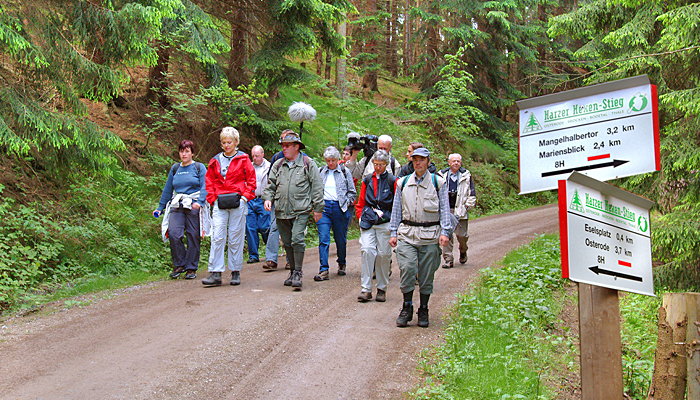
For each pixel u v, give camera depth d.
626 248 2.82
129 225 8.50
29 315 5.25
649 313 6.87
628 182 8.33
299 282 6.49
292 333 4.87
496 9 23.36
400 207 5.43
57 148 7.46
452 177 8.41
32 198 7.56
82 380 3.65
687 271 6.94
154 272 7.84
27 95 6.99
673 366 3.04
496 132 25.98
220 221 6.73
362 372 4.04
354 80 27.97
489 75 25.55
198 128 12.04
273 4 11.75
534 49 25.70
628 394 4.28
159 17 7.85
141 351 4.26
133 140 10.64
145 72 13.09
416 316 5.60
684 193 7.56
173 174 7.44
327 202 7.36
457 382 3.87
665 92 8.18
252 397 3.54
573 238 2.54
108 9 7.53
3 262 6.07
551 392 3.95
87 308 5.54
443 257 8.60
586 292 2.77
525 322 5.40
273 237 7.89
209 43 10.62
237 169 6.77
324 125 17.30
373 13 25.08
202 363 4.04
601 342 2.72
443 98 20.52
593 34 11.24
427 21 24.69
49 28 7.03
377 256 6.14
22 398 3.33
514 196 23.16
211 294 6.23
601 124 2.76
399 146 17.83
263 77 13.14
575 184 2.58
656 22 8.91
